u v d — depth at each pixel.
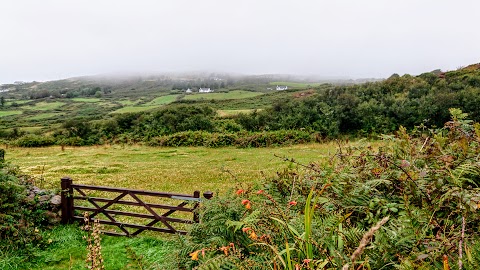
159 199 12.26
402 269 2.44
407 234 2.89
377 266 2.66
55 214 8.64
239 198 4.05
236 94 123.50
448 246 2.50
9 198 7.62
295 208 3.99
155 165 21.25
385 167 4.13
